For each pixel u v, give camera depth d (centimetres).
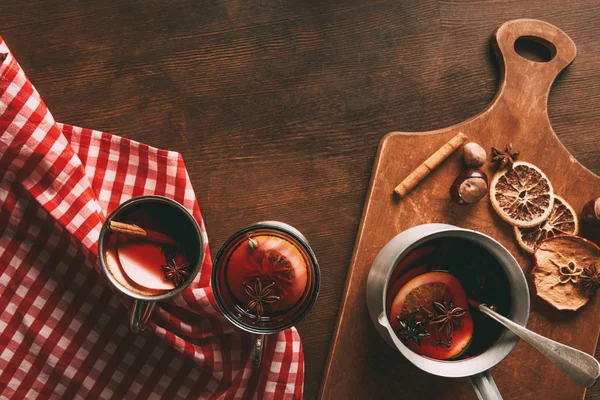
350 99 64
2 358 58
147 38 62
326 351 62
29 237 58
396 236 57
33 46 61
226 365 60
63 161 56
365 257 60
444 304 54
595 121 66
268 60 63
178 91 62
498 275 55
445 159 61
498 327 54
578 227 63
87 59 61
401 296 54
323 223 63
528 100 63
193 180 62
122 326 60
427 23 65
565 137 66
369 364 60
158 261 52
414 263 55
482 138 62
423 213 61
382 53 64
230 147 62
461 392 61
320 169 63
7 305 58
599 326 62
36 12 61
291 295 51
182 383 61
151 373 60
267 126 63
